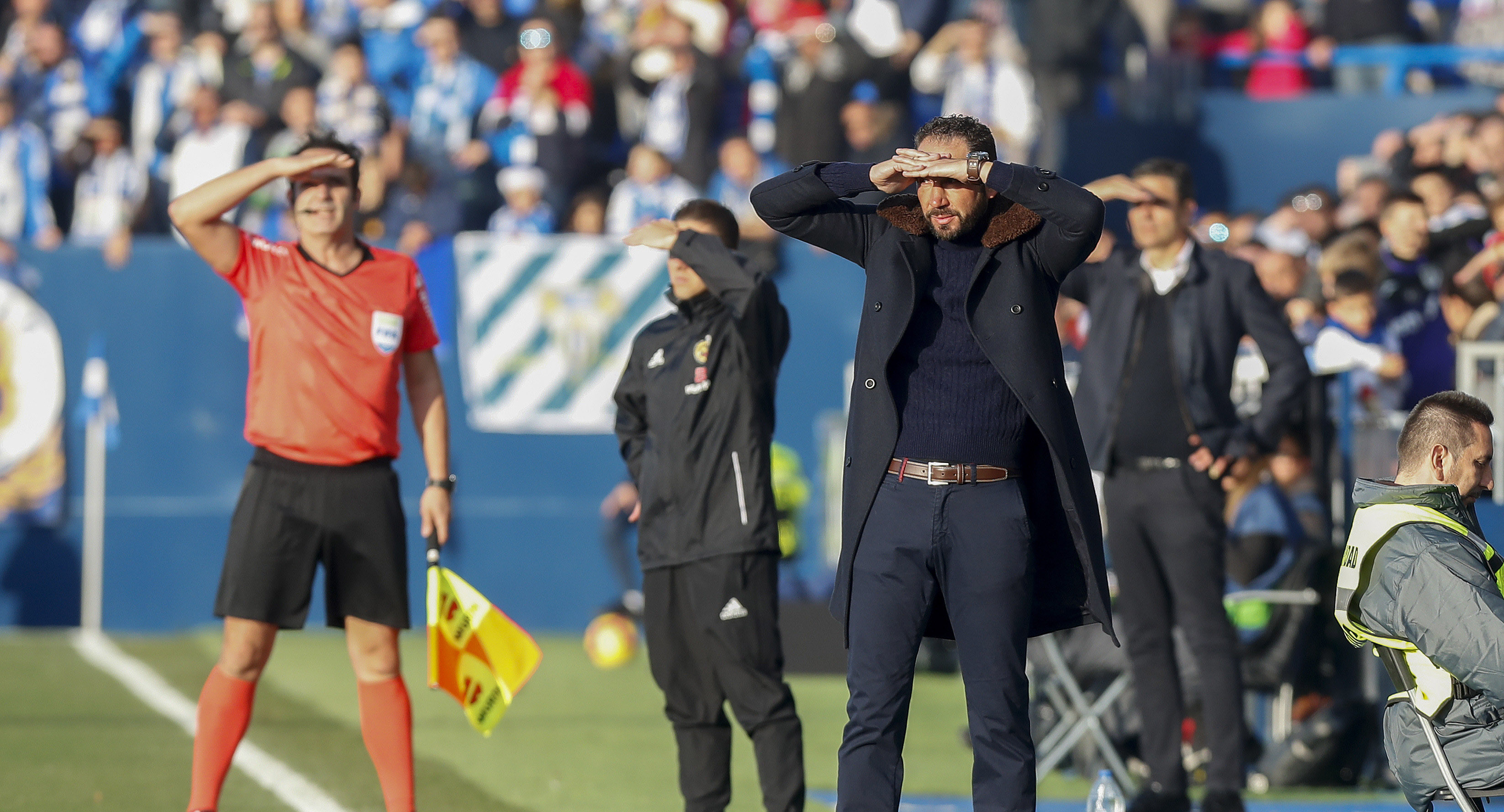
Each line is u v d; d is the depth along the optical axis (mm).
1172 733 22703
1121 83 46000
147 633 41594
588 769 26375
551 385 42375
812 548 41688
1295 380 22984
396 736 19422
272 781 24547
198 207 18703
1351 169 43469
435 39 49250
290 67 47688
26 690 32688
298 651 38156
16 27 51219
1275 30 48719
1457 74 48156
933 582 16406
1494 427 26062
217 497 42031
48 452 41531
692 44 48438
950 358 16188
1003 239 16188
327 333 18969
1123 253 23656
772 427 20234
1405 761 16625
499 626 19719
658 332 20688
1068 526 16484
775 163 47656
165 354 42000
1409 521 16219
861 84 47188
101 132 47656
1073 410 16391
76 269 41812
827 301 42438
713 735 20094
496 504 42156
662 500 20047
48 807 22750
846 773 16297
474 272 42344
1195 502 22609
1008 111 46219
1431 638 15773
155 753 26719
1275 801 24391
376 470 19203
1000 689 16125
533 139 46938
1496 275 32906
